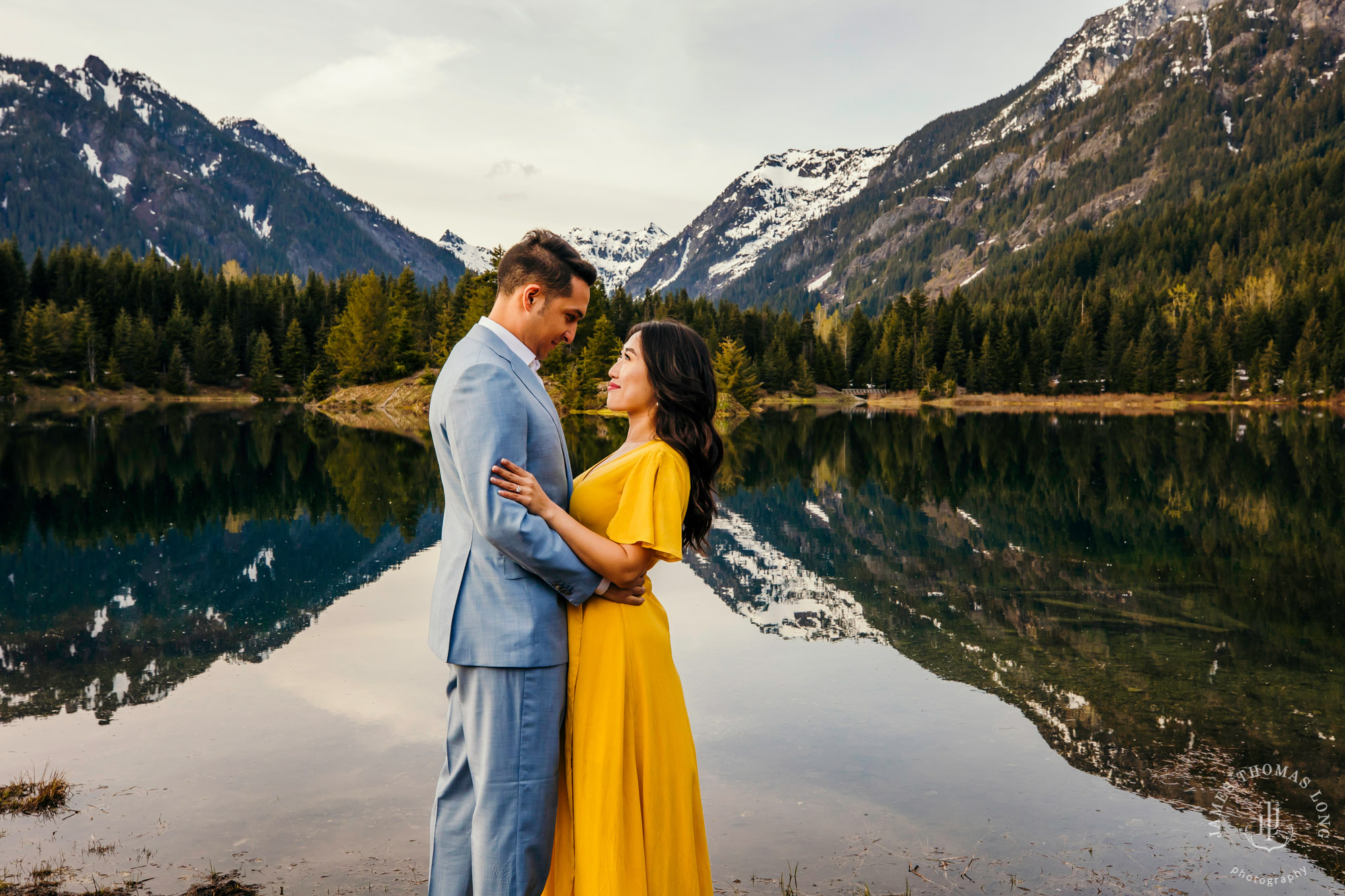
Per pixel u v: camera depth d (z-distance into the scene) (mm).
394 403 57188
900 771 4109
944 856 3293
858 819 3596
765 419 53062
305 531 11297
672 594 8156
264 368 66625
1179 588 8555
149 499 14188
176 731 4512
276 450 24172
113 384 62094
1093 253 125250
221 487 15734
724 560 9852
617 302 77125
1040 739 4555
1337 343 62938
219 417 45219
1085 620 7281
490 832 1842
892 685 5473
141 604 7469
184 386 65438
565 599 1962
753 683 5496
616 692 1936
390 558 9609
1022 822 3598
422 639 6398
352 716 4770
